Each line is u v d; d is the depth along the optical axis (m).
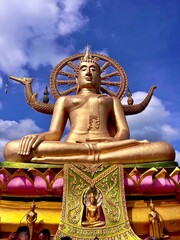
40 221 7.27
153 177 7.98
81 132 9.79
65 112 10.54
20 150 8.31
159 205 7.94
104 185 7.49
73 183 7.48
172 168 8.27
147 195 8.01
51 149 8.28
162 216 7.63
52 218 7.40
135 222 7.38
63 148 8.29
